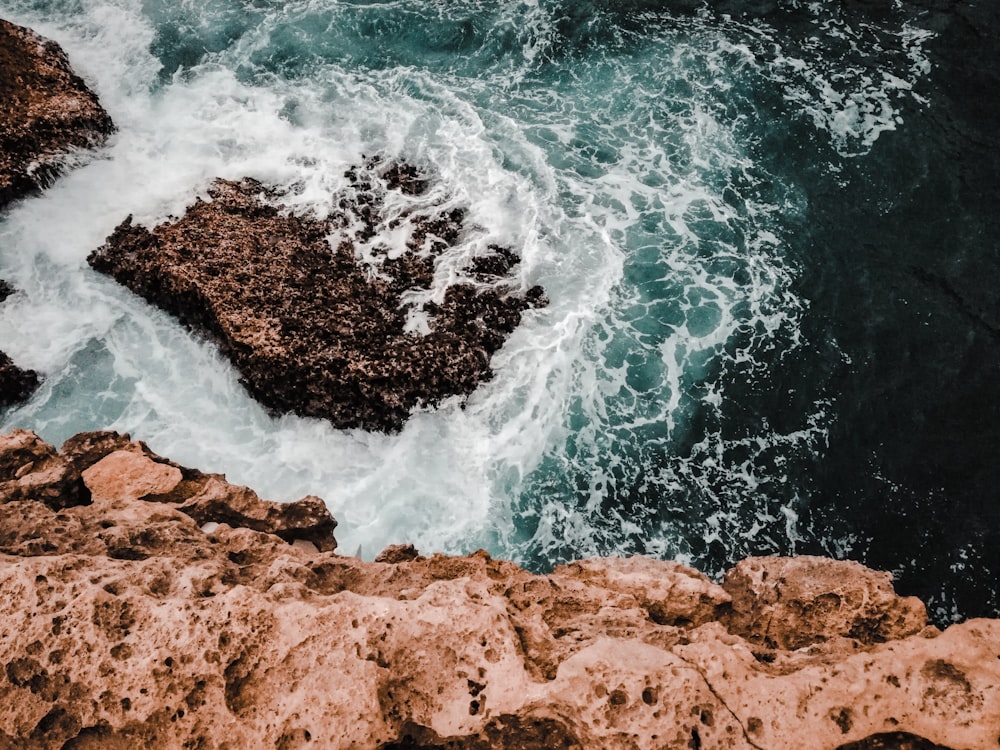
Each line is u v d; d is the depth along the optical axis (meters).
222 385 11.34
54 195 12.76
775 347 12.55
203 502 7.26
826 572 6.29
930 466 11.48
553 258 13.09
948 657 4.61
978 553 10.77
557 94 15.56
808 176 14.48
